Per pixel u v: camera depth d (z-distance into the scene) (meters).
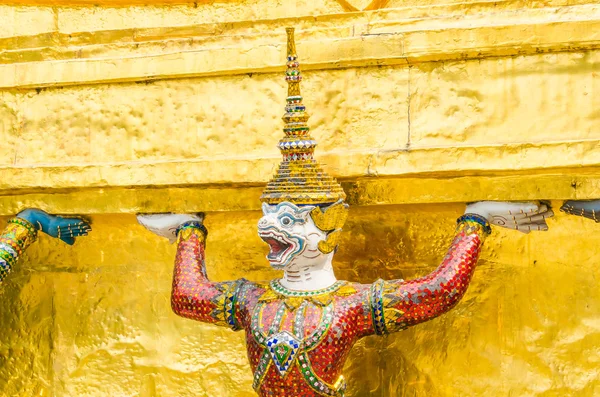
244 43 7.19
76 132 7.53
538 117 6.61
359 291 6.56
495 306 7.25
